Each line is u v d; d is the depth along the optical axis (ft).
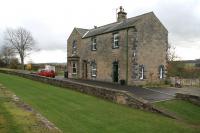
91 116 37.17
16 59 205.98
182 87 83.82
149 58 83.76
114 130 31.22
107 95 51.70
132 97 45.75
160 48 87.86
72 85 64.28
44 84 73.97
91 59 102.68
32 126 22.30
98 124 33.30
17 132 20.63
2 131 20.68
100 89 53.78
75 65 113.09
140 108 44.32
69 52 122.62
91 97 53.47
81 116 36.81
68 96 52.90
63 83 68.44
